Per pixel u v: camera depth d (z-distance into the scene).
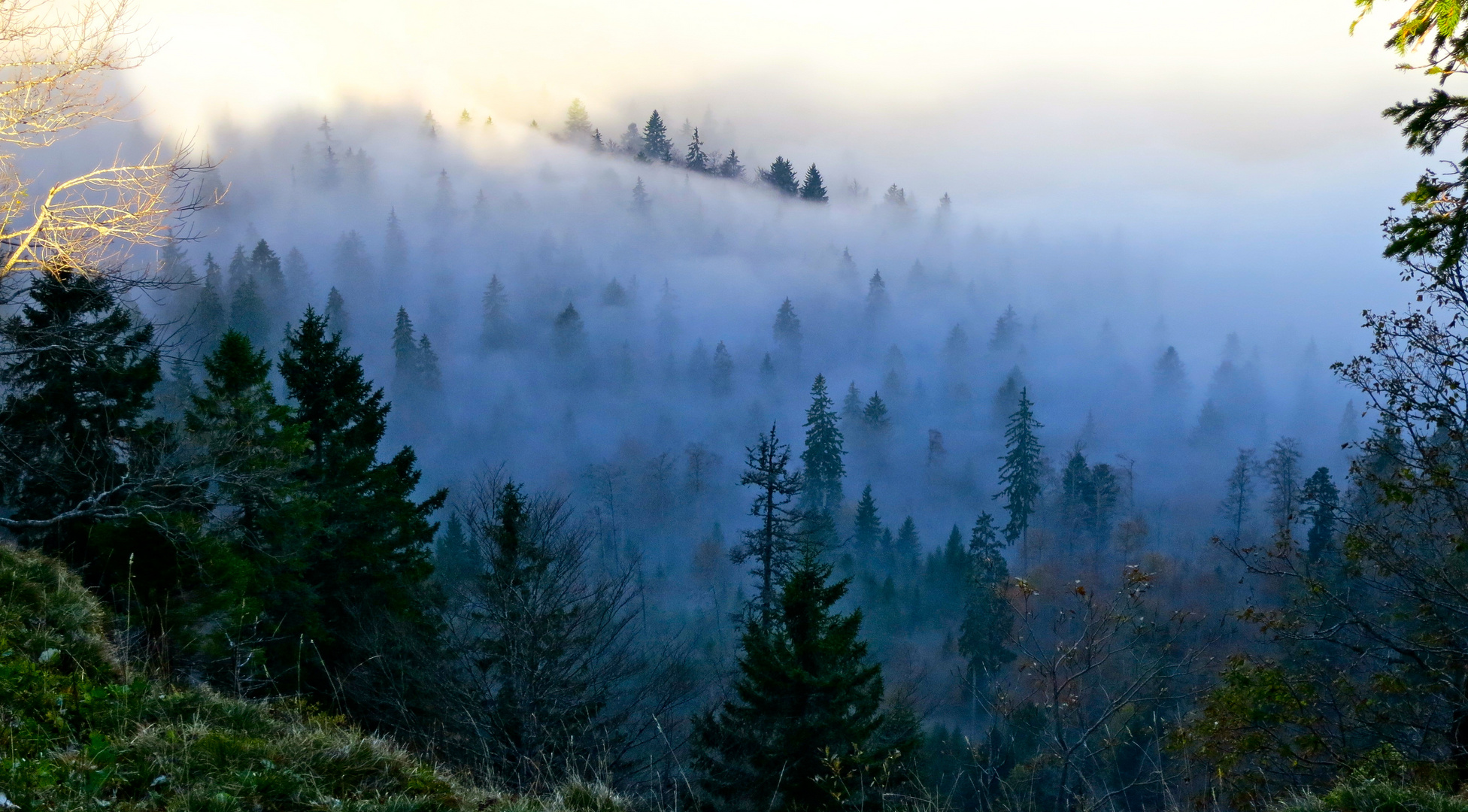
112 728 5.34
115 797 4.41
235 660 9.20
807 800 13.35
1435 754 11.16
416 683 14.48
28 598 7.85
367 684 14.88
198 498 14.67
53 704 5.32
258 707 6.29
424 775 5.68
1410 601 12.67
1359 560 12.52
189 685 8.42
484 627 14.79
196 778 4.79
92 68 8.90
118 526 12.82
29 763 4.31
